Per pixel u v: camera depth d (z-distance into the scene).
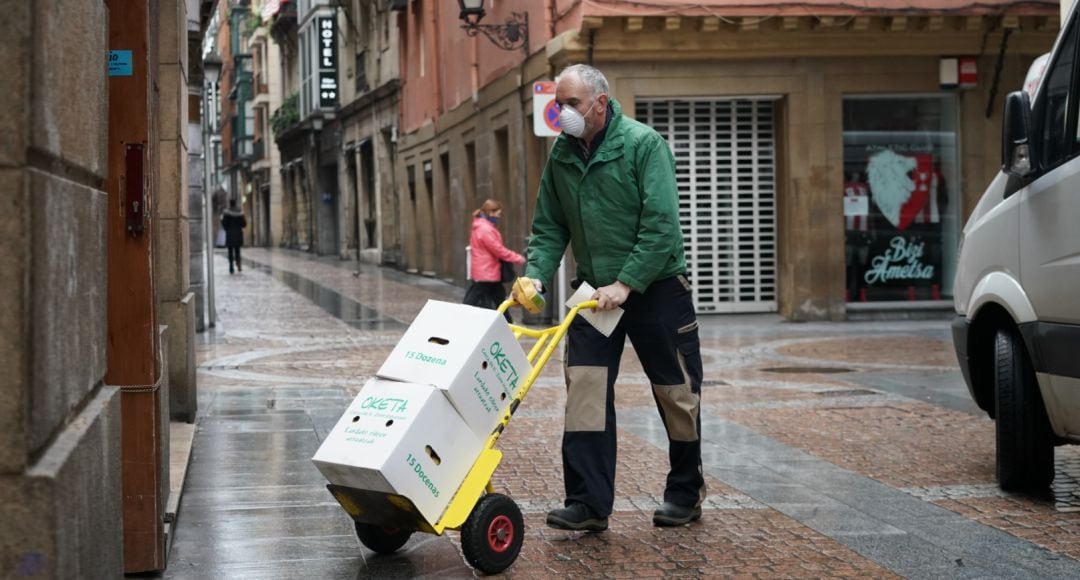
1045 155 6.38
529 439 8.51
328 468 4.87
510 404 5.07
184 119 8.63
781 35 19.47
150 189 4.82
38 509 2.31
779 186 20.33
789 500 6.45
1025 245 6.47
